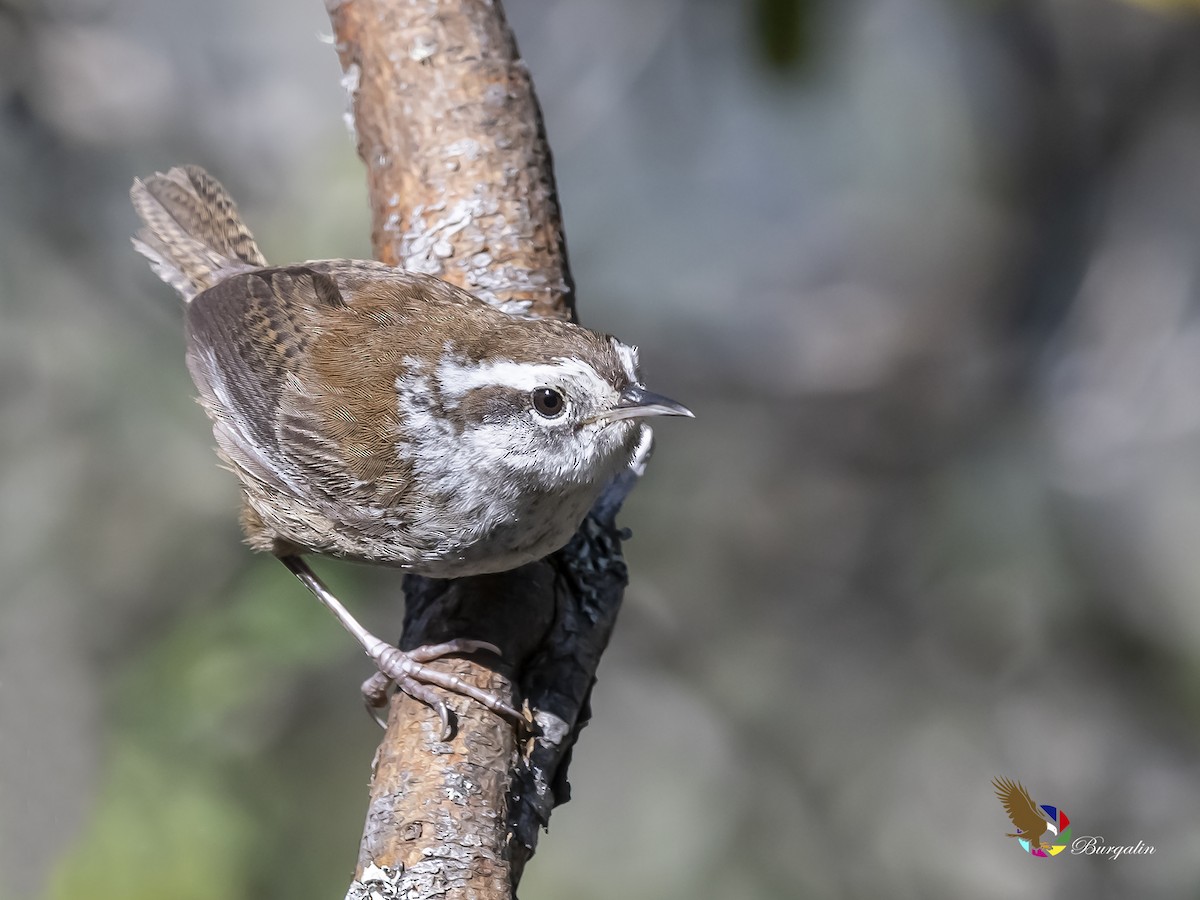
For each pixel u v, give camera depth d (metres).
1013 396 14.48
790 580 14.26
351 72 8.42
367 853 5.90
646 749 13.09
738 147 15.98
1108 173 14.27
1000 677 13.53
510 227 7.93
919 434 14.80
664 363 15.45
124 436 11.77
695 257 15.98
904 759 13.27
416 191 8.05
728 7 13.69
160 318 12.59
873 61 15.05
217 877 9.59
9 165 12.58
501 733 6.27
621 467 7.07
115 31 13.41
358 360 7.11
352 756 10.95
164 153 13.20
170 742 9.90
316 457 7.04
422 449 6.91
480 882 5.79
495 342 6.96
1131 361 13.86
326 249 11.78
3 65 12.73
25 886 9.79
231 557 11.48
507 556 6.90
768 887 12.52
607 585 7.14
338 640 10.25
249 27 13.95
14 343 11.94
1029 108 14.49
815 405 15.24
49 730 10.44
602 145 15.94
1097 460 13.62
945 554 13.81
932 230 15.60
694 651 13.69
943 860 12.88
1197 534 13.24
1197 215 13.93
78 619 11.19
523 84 8.25
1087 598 13.33
